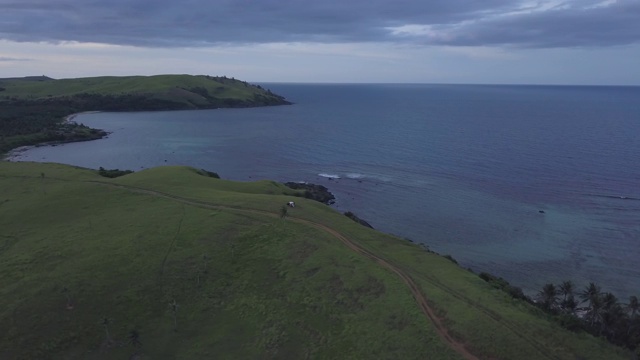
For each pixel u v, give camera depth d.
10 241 80.94
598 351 52.22
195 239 78.56
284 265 71.00
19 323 58.75
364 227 85.69
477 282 65.81
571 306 69.94
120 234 80.94
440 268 69.50
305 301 62.53
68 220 88.56
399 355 51.00
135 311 62.47
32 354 54.41
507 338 52.09
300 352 54.41
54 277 68.06
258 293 65.50
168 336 58.91
